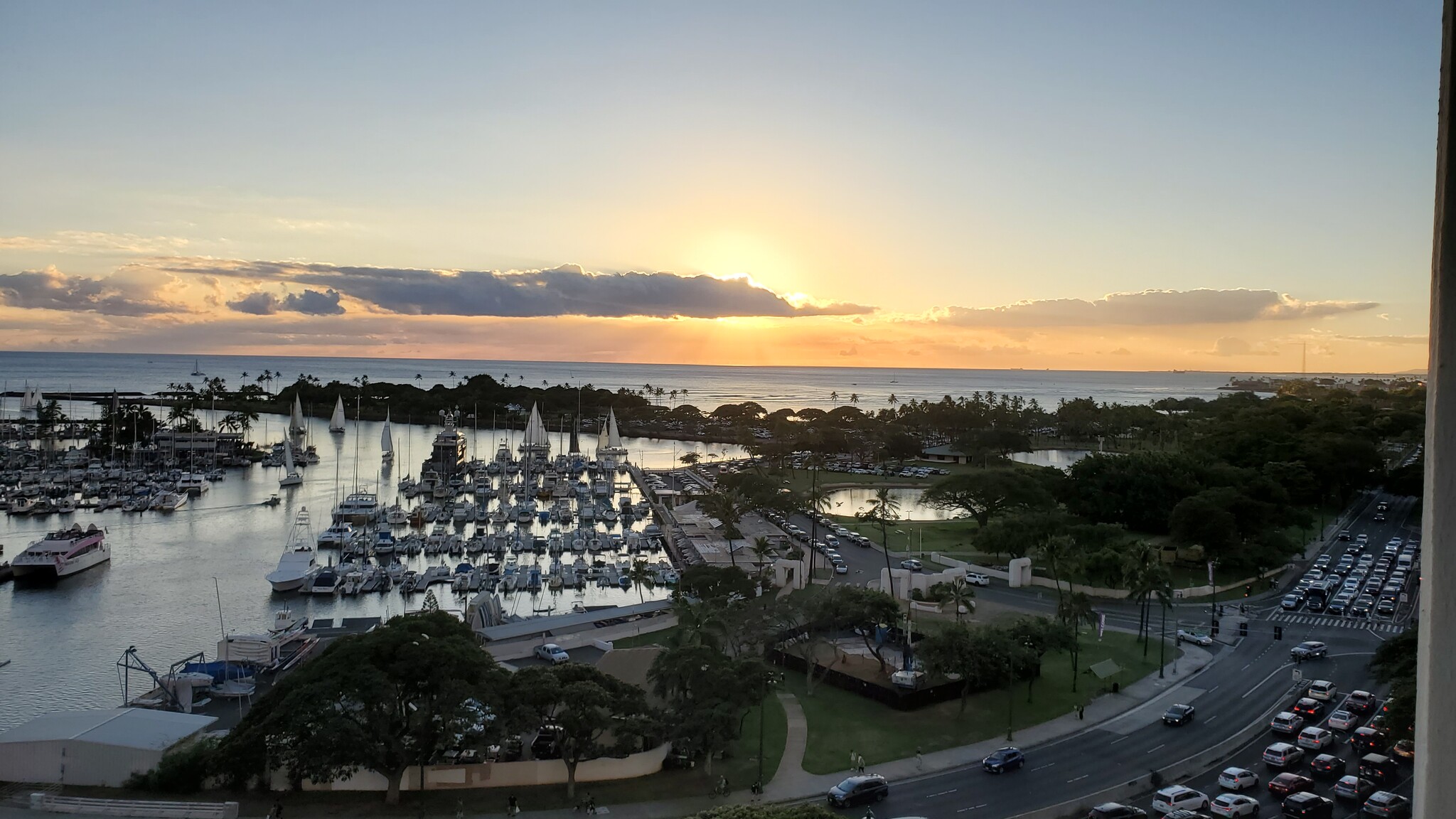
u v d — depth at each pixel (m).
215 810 67.19
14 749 74.75
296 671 75.19
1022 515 155.12
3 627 131.12
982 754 81.19
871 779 71.88
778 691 97.31
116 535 191.75
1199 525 150.88
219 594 149.25
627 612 126.50
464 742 71.31
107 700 104.81
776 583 141.50
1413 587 140.88
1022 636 96.94
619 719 74.56
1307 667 104.25
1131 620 123.75
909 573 134.12
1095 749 82.19
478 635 112.62
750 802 71.62
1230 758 80.25
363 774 73.50
